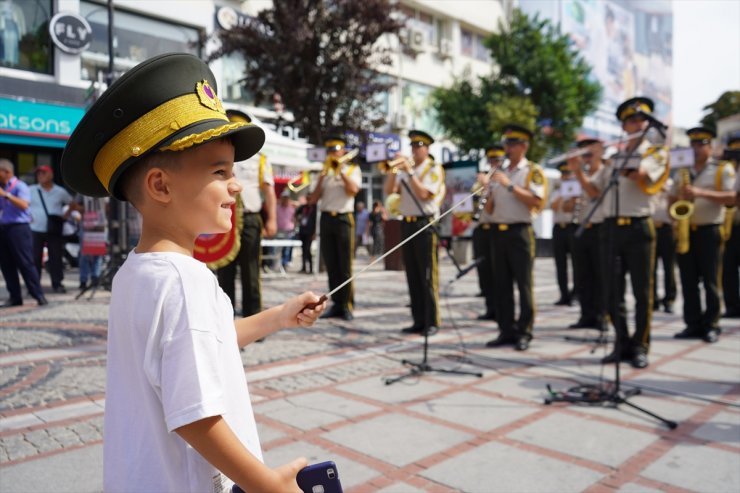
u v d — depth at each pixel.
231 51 12.70
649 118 3.91
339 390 3.92
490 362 4.79
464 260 13.87
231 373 1.03
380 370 4.47
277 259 11.87
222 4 15.48
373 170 21.20
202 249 5.10
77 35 12.63
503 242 5.38
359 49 12.91
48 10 12.55
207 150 1.04
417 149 5.89
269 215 5.56
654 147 4.67
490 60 25.20
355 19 12.75
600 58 38.00
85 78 13.14
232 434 0.94
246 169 5.30
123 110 0.98
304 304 1.38
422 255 5.81
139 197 1.06
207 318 0.97
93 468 2.67
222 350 1.01
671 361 4.89
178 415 0.90
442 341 5.64
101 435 3.07
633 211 4.71
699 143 5.84
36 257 8.30
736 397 3.85
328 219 6.66
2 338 5.41
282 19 12.30
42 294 7.31
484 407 3.59
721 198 5.47
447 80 22.92
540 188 5.23
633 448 2.96
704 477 2.63
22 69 12.24
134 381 1.00
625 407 3.62
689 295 5.93
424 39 20.95
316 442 3.00
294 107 12.96
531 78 18.86
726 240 7.07
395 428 3.21
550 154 20.91
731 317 7.21
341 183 6.66
